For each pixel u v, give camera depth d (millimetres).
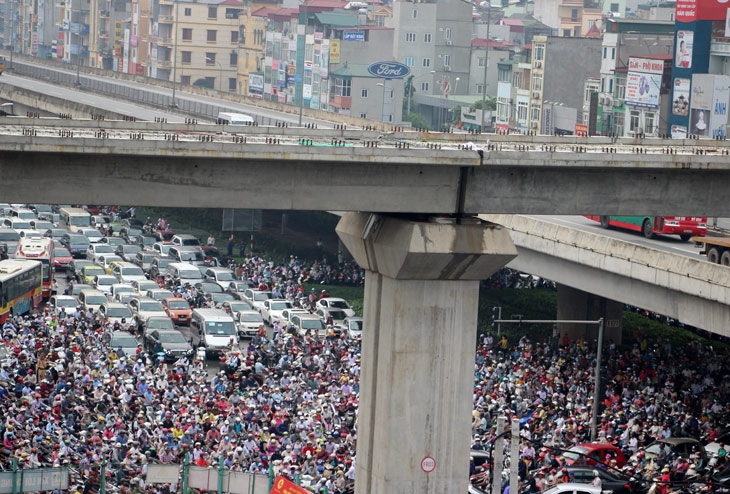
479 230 125938
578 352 189250
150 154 118125
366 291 131250
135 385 168375
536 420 156750
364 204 127000
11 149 114438
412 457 127000
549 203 133125
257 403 162750
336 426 151875
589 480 137375
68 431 144375
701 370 176375
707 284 159750
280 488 112562
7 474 118125
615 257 179125
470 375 127938
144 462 135875
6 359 170875
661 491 134375
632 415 157125
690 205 138000
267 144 121062
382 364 127438
